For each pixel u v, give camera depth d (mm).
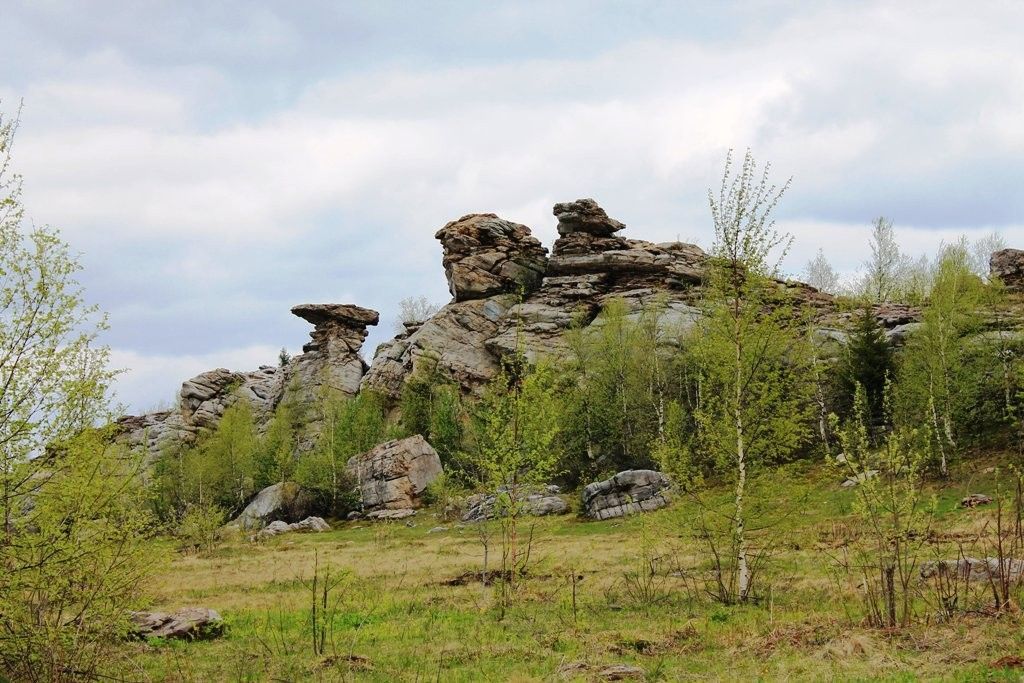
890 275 98000
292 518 69750
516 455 25078
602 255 86000
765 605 20156
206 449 86125
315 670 15633
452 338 86375
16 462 13211
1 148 13664
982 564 18562
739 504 21891
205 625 19922
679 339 68688
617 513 46188
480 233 93250
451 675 14891
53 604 13625
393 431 79250
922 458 16922
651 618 19547
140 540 15109
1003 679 11234
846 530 24906
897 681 11836
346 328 105188
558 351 74500
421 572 31031
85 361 14359
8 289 13547
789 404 22703
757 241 23219
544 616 20531
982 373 49375
